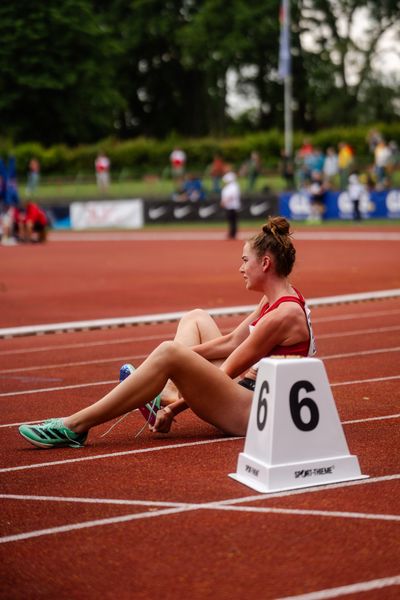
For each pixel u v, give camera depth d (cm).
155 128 15175
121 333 2528
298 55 13700
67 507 1046
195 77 14612
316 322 2633
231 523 977
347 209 7669
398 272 4134
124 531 962
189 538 937
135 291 3641
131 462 1224
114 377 1866
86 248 6325
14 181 8156
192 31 12912
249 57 13412
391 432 1362
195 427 1422
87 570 864
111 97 12962
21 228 7075
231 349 1337
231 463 1204
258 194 8356
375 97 13500
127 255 5562
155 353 1255
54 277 4328
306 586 815
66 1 12212
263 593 804
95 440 1357
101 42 12594
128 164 10831
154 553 901
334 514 995
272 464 1078
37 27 12019
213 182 8825
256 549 902
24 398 1678
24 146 11125
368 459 1213
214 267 4612
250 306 3070
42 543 934
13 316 2955
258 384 1118
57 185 10262
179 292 3569
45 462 1239
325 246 5766
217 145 10675
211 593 808
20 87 12406
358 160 8919
